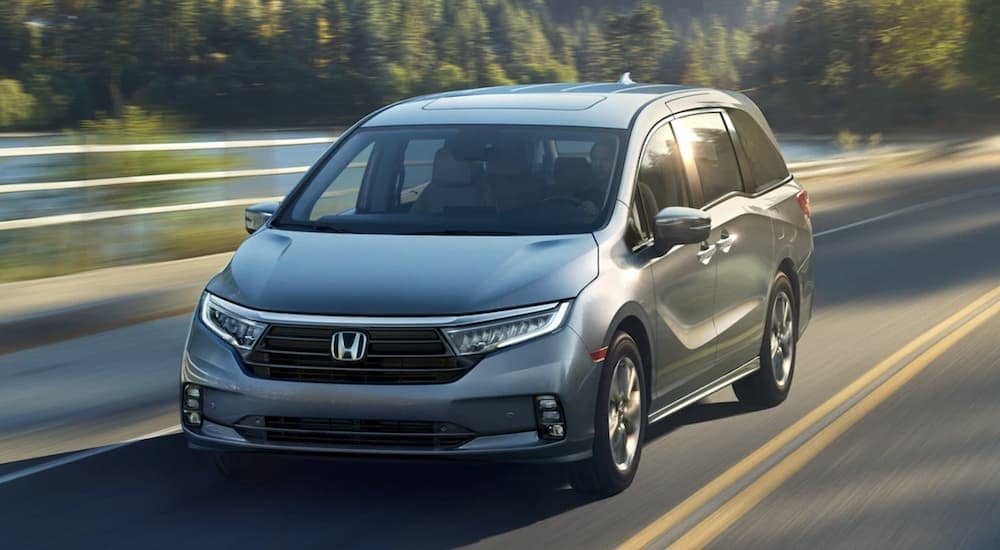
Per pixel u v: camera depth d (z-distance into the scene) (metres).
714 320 8.66
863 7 161.38
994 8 124.69
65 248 18.58
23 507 7.37
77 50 175.75
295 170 23.47
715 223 8.78
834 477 7.84
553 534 6.73
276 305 6.96
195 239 19.89
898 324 13.61
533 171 8.04
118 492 7.66
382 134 8.59
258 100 182.88
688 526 6.86
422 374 6.77
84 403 10.36
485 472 7.92
